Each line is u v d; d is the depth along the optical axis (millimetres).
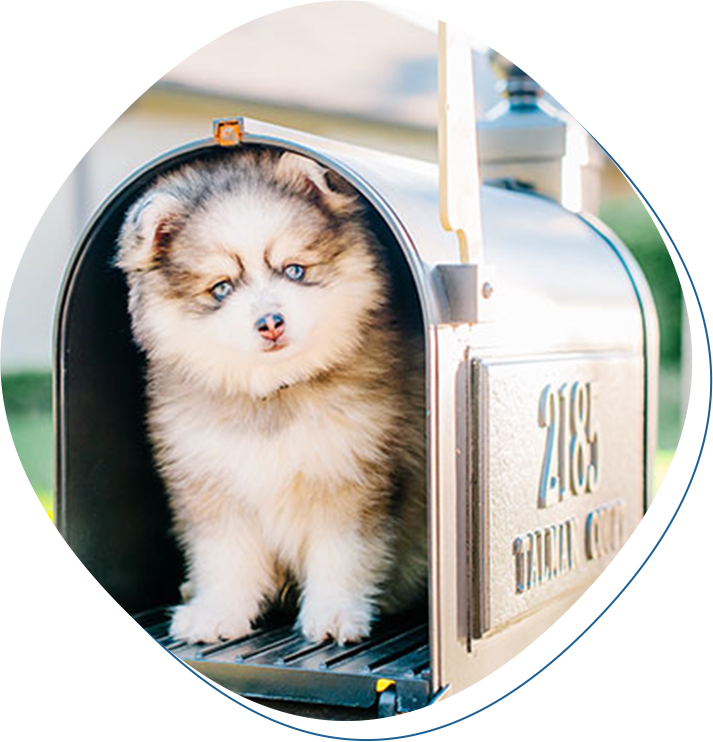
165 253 1116
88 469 1117
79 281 1100
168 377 1146
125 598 1147
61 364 1092
